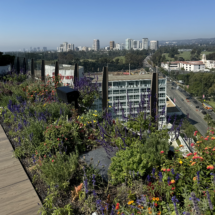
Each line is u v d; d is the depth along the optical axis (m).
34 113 4.50
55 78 6.14
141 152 2.66
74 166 2.57
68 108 4.75
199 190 1.93
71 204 2.22
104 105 4.70
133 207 1.95
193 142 2.54
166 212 1.91
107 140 3.30
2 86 7.01
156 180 2.32
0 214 2.09
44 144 3.08
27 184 2.55
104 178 2.61
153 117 3.26
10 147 3.55
